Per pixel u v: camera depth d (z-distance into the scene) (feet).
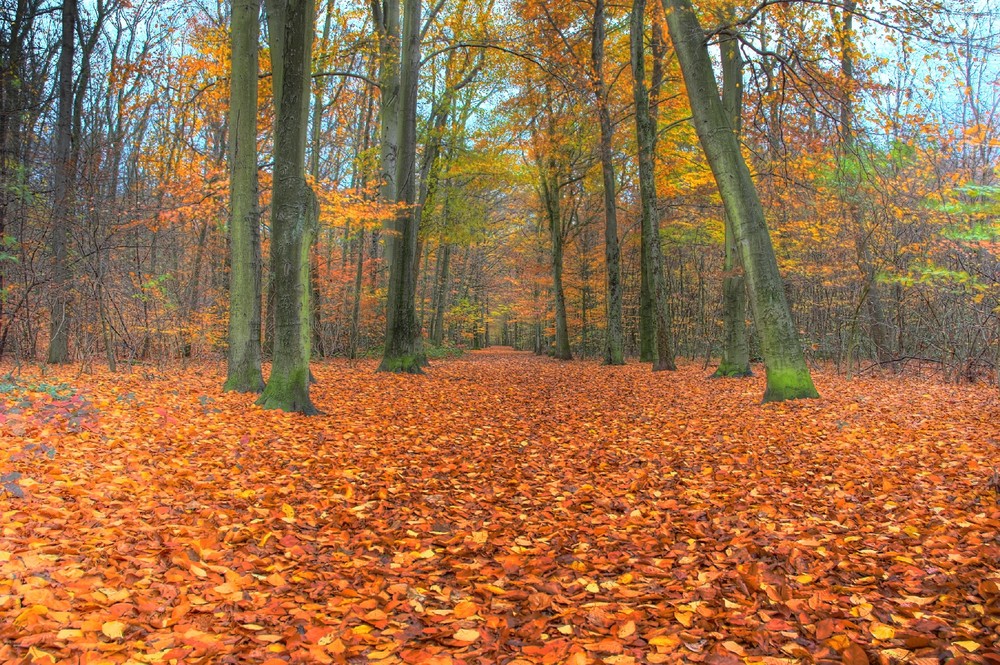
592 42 63.00
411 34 49.62
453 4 69.21
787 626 8.30
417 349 59.77
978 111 49.80
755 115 38.22
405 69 49.98
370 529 13.34
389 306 53.31
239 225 34.19
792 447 21.03
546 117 75.25
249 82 33.37
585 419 29.25
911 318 49.73
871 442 21.03
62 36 49.34
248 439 21.45
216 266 59.67
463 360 88.94
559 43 60.90
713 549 11.80
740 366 48.65
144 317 45.78
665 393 39.27
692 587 9.92
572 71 59.47
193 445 20.12
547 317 113.70
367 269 68.18
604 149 66.74
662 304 57.67
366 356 75.97
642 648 7.95
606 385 45.32
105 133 59.00
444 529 13.53
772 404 30.60
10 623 7.55
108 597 8.66
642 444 22.88
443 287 108.68
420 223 71.77
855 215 44.70
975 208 34.78
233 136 33.83
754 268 32.48
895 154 41.93
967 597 8.79
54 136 49.80
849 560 10.77
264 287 69.10
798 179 44.83
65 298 39.96
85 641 7.38
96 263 39.45
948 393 34.22
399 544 12.35
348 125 88.17
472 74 69.56
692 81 32.99
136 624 8.13
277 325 29.71
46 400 25.13
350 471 18.17
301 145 29.58
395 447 22.31
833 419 25.76
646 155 56.18
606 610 9.13
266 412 27.86
